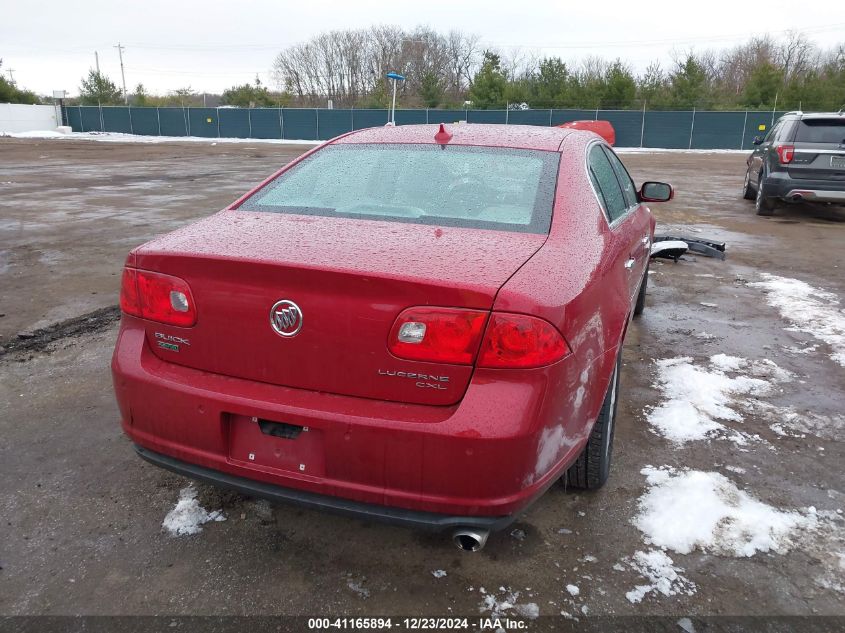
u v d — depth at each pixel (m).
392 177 2.94
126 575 2.50
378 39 78.00
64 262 7.43
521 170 2.90
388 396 2.12
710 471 3.23
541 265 2.25
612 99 48.06
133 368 2.42
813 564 2.59
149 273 2.39
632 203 4.16
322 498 2.22
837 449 3.48
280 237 2.42
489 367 2.03
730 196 15.33
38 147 32.44
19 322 5.32
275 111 47.34
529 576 2.51
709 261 8.15
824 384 4.32
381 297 2.05
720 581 2.49
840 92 46.72
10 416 3.72
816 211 12.62
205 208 11.85
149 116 49.78
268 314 2.19
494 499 2.07
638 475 3.19
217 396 2.26
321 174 3.06
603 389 2.53
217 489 3.05
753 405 3.99
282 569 2.54
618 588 2.45
